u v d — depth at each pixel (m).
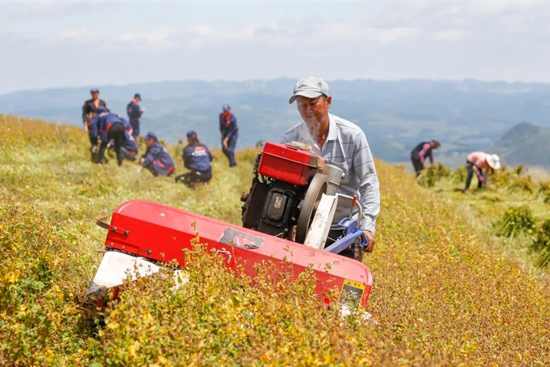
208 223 4.74
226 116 25.92
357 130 5.91
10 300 4.52
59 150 19.41
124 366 3.62
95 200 12.32
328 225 5.34
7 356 3.98
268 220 5.30
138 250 4.65
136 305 3.82
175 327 3.65
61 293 4.60
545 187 22.91
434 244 9.91
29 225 5.91
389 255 8.37
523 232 15.29
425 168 28.38
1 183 12.30
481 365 4.40
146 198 14.16
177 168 21.70
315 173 5.39
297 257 4.64
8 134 18.97
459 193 24.14
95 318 4.30
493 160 24.31
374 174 5.98
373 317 4.70
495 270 8.86
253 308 4.06
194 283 4.12
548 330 6.35
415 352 3.79
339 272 4.56
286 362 3.43
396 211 13.56
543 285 9.76
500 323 5.95
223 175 22.86
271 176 5.30
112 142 20.77
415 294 6.05
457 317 5.61
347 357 3.39
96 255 6.58
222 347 3.69
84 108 23.50
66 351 4.24
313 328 3.72
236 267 4.59
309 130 5.92
